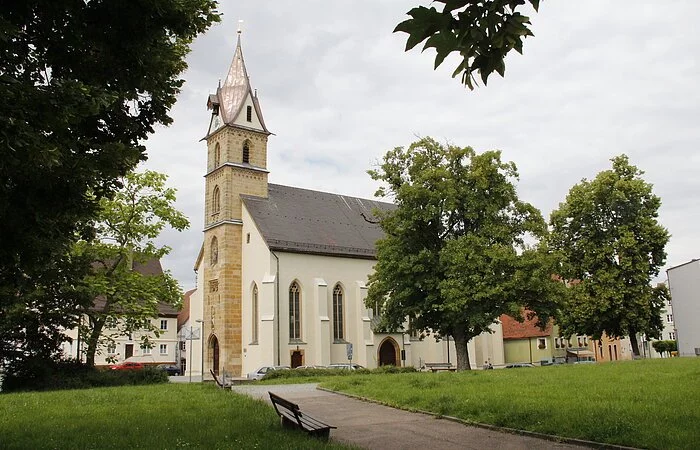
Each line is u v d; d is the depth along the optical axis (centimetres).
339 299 5316
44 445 1070
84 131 1219
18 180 978
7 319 2711
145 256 3819
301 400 2012
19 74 1009
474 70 525
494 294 3350
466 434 1260
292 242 5088
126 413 1540
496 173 3719
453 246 3522
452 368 5525
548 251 3666
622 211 4816
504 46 500
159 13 1108
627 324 4659
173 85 1277
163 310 7650
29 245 1065
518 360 7044
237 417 1433
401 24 489
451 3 482
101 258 3594
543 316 3606
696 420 1155
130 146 1246
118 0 1065
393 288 3781
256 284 5025
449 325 3697
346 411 1688
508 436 1221
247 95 5522
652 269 4794
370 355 5312
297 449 1000
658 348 7638
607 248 4684
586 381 1997
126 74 1188
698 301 5853
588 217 4891
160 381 3275
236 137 5388
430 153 3825
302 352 4903
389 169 3838
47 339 3112
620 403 1416
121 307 3550
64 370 3123
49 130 942
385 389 2075
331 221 5712
